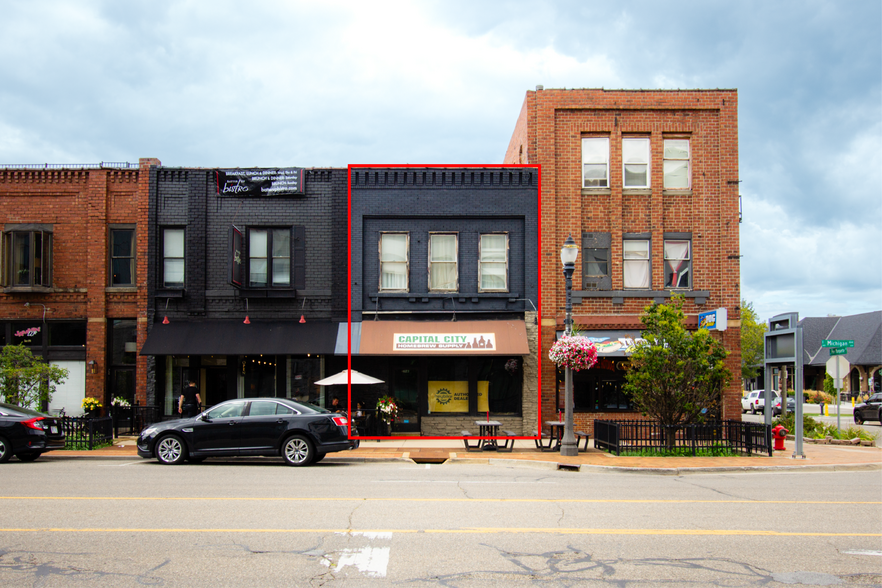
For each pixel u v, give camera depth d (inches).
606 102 844.6
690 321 816.3
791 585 228.7
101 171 837.8
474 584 225.6
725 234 830.5
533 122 845.8
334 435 581.9
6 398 724.7
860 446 785.6
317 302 824.9
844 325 2381.9
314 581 227.8
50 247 833.5
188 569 240.5
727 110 841.5
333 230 830.5
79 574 234.5
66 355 831.1
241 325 813.9
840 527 317.4
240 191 830.5
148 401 801.6
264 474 508.1
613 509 359.6
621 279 828.6
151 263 819.4
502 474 529.7
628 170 847.1
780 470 572.7
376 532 297.6
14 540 280.8
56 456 625.3
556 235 829.8
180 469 538.9
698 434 663.8
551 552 266.1
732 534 299.9
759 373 2030.0
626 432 773.9
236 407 587.8
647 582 229.6
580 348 619.5
